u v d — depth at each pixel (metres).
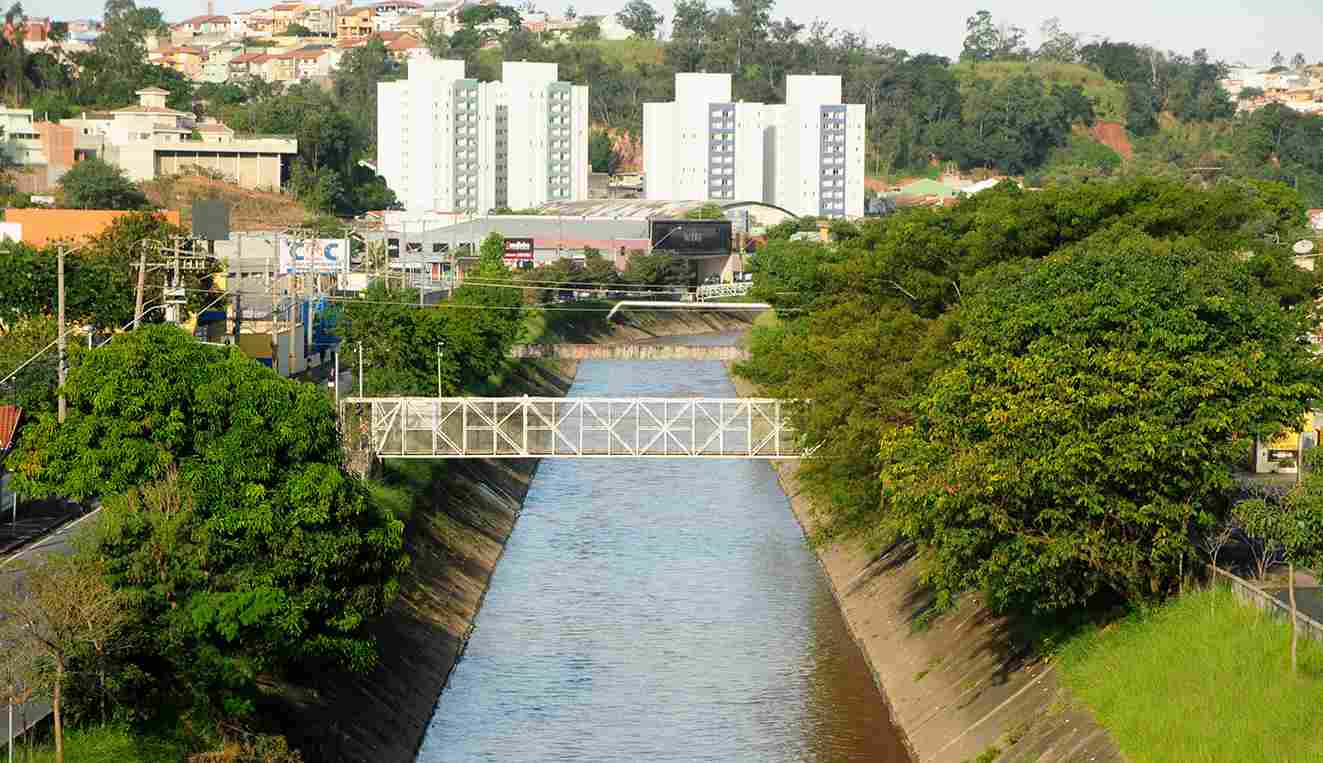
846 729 75.94
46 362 98.56
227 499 59.41
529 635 91.44
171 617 56.75
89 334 101.81
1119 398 65.69
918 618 83.56
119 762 53.34
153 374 61.53
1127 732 60.31
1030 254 107.19
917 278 107.25
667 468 147.00
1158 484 66.44
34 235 163.12
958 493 66.25
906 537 96.69
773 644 89.88
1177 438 65.38
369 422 108.62
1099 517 67.56
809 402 95.00
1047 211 107.69
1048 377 67.00
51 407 94.56
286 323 157.50
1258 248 109.06
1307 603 65.94
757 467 147.62
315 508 59.78
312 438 62.00
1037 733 65.19
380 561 62.94
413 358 129.62
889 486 71.81
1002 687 71.69
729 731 75.69
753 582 103.75
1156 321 68.19
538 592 101.12
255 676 61.03
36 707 55.69
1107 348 68.44
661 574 105.75
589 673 84.50
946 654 79.38
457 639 89.44
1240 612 64.75
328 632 61.31
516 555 111.44
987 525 67.44
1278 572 71.31
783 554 111.56
